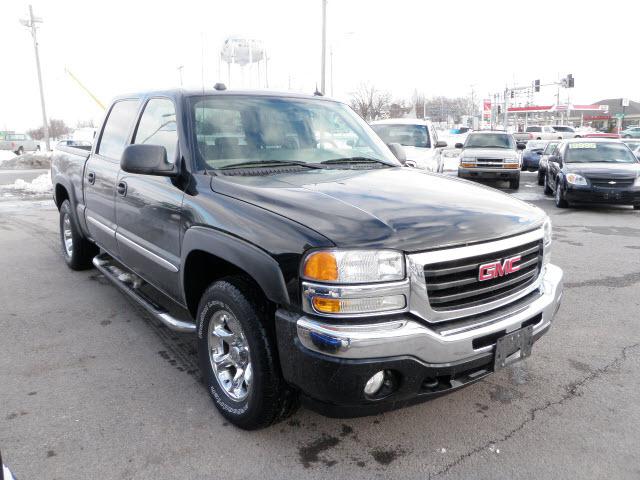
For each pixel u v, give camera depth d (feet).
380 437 9.84
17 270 20.52
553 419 10.46
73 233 19.26
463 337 8.47
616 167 37.65
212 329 10.38
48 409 10.64
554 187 41.93
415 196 9.86
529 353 9.73
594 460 9.19
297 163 11.89
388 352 7.93
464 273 8.70
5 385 11.59
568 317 15.99
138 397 11.14
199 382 11.82
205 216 10.03
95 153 16.56
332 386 8.01
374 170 12.09
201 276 11.13
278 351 8.76
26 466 8.89
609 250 24.82
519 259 9.41
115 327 14.88
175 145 11.81
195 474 8.77
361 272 7.95
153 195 11.92
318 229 8.28
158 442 9.59
